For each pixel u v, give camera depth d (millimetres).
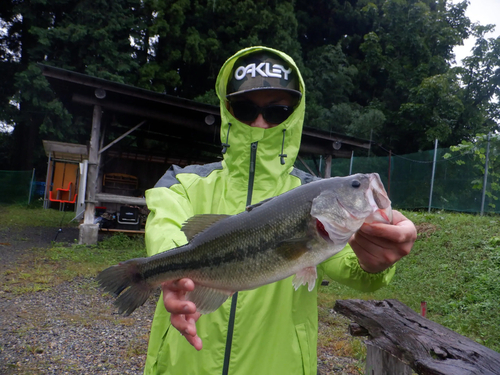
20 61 27766
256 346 1855
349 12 32281
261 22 25047
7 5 26812
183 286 1431
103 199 11547
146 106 11633
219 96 2400
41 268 8375
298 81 2375
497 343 5273
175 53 24344
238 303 1893
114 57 24188
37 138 27344
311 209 1636
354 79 30266
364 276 1720
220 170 2291
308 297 1977
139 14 25906
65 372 4305
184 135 15227
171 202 1984
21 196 23250
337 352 5059
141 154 16734
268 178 2166
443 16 31297
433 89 25609
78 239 12266
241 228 1706
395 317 3279
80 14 24125
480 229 9469
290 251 1652
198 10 24984
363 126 24969
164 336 1940
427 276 8070
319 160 17562
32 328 5367
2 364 4379
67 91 11422
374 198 1583
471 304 6609
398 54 31000
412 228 1439
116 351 4859
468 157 13094
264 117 2273
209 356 1848
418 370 2498
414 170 14664
